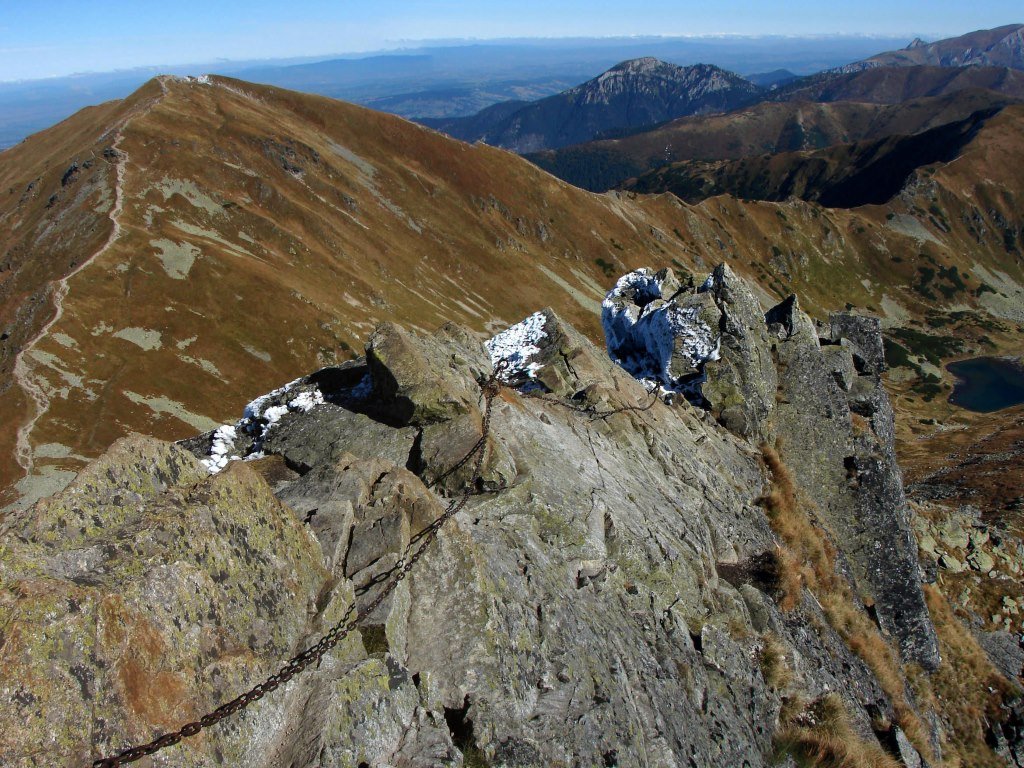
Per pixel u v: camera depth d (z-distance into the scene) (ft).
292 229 569.64
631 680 37.11
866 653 66.59
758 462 84.69
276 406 57.57
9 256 493.36
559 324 80.18
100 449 336.90
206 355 407.03
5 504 302.86
